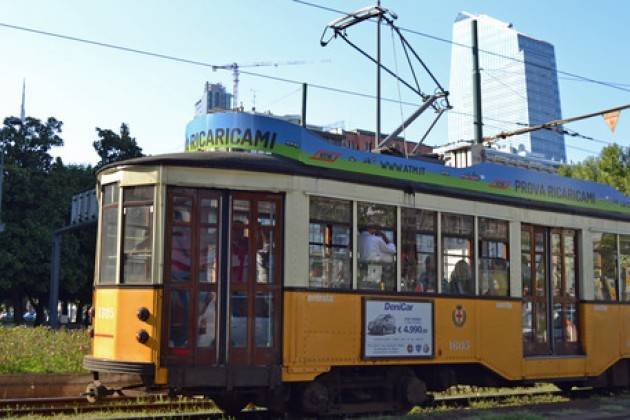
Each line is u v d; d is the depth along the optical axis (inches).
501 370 459.2
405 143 626.8
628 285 565.0
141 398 464.4
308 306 374.6
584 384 536.7
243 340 358.0
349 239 396.8
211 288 355.6
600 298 540.4
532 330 490.9
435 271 431.5
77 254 1465.3
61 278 1424.7
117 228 364.2
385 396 415.8
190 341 347.9
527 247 496.4
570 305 522.0
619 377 557.6
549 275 508.1
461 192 452.4
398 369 420.2
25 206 1441.9
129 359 346.9
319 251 384.2
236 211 365.1
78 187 1505.9
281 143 394.6
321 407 383.9
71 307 2447.1
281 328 366.6
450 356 430.6
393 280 411.5
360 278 397.1
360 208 402.9
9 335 633.0
